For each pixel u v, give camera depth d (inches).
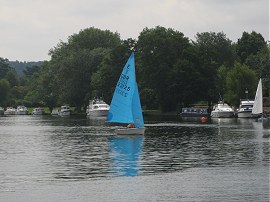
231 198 1483.8
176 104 6939.0
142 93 6865.2
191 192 1560.0
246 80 6328.7
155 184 1680.6
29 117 7795.3
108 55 7819.9
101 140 3198.8
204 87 6628.9
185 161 2180.1
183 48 6924.2
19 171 1959.9
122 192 1574.8
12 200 1491.1
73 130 4212.6
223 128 4111.7
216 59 7682.1
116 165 2092.8
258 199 1466.5
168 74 6752.0
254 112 5349.4
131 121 3481.8
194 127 4274.1
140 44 6909.5
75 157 2359.7
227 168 1974.7
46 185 1684.3
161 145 2832.2
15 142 3142.2
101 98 7509.8
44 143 3051.2
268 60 6491.1
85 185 1678.2
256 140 3048.7
